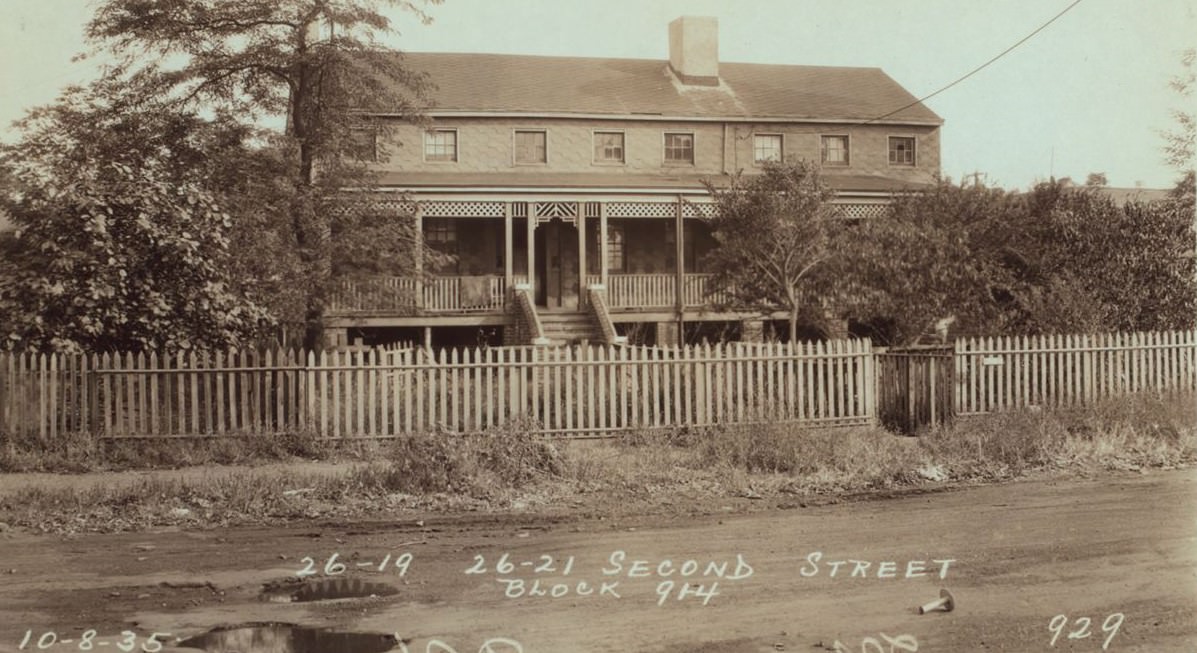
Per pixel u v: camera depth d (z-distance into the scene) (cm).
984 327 1958
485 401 1498
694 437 1443
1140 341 1627
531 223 2803
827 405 1547
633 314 2830
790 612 664
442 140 3072
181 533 925
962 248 1931
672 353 1500
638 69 3500
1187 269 1975
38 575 772
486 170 3081
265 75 2002
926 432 1460
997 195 2100
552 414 1507
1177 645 591
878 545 845
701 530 917
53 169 1780
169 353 1484
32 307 1428
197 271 1537
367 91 2036
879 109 3406
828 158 3334
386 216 2012
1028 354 1566
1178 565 764
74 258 1428
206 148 1917
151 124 1925
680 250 2856
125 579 760
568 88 3266
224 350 1536
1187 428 1384
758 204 2188
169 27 1914
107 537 910
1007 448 1267
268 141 1917
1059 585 717
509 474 1143
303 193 1869
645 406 1494
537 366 1470
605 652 587
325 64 1911
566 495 1095
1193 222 1997
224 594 718
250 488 1082
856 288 1992
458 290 2711
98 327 1436
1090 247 2005
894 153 3388
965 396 1505
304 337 2039
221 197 1725
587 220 3181
